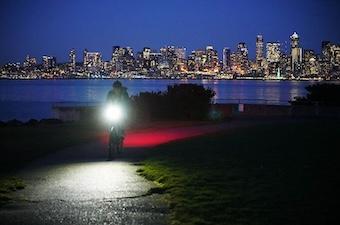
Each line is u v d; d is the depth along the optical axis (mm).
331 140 19750
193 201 9352
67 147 19438
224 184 10906
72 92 158750
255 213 8320
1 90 186000
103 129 27531
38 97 119875
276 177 11656
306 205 8812
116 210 9078
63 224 8156
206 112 34625
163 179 11859
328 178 11453
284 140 19891
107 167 14320
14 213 8891
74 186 11445
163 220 8297
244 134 22828
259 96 111438
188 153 16531
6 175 12922
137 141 21203
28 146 19438
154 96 35219
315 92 43781
